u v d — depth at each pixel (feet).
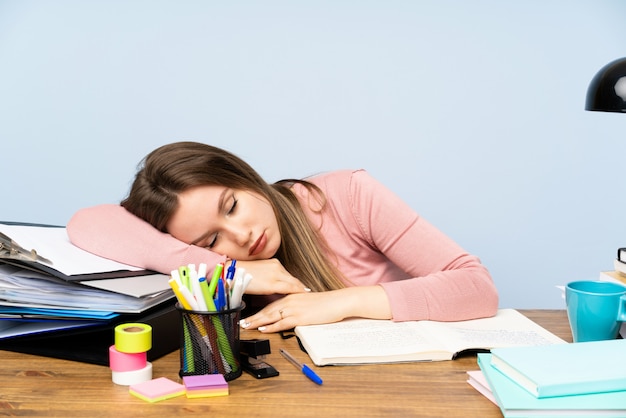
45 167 9.41
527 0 8.97
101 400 2.86
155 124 9.23
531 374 2.71
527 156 9.21
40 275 3.55
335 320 3.83
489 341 3.50
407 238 4.75
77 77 9.21
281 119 9.19
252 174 4.64
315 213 5.13
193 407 2.79
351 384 3.03
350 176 5.23
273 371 3.14
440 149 9.19
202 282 3.04
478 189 9.25
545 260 9.37
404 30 9.03
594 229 9.33
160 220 4.35
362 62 9.08
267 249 4.49
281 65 9.11
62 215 9.47
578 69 9.06
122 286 3.47
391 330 3.67
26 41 9.18
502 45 9.04
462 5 8.98
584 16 8.97
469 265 4.36
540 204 9.29
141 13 9.07
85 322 3.42
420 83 9.10
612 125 9.16
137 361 3.05
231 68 9.12
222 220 4.33
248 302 4.43
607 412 2.56
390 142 9.20
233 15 9.04
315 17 9.04
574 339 3.47
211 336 3.05
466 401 2.85
